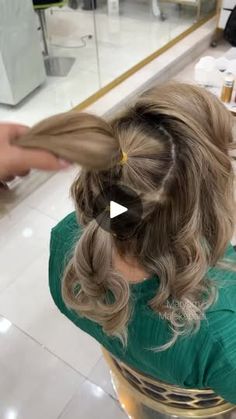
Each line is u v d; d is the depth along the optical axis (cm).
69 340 142
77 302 57
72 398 128
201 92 49
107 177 46
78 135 33
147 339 54
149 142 45
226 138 50
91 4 271
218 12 330
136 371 70
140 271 52
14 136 32
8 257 173
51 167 31
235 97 208
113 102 246
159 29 317
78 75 268
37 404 127
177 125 45
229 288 55
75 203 55
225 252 57
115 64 283
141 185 45
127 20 304
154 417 91
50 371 134
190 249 49
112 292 52
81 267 52
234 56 255
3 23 215
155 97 47
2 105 241
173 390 68
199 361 52
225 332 50
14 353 139
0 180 32
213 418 87
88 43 285
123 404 100
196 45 317
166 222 47
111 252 49
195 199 46
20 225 187
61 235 67
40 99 247
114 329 55
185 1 325
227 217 51
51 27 258
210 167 46
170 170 44
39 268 168
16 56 232
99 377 132
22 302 155
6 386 131
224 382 54
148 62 290
